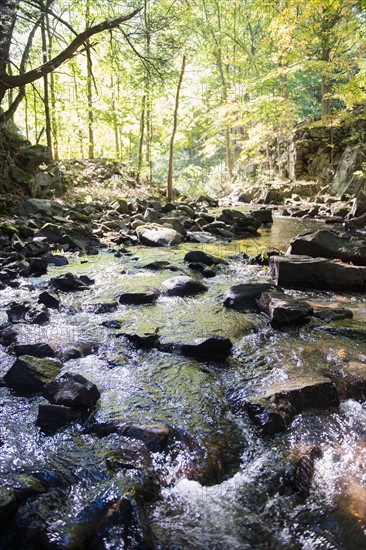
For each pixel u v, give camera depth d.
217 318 5.61
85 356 4.50
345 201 18.02
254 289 6.21
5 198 12.88
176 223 12.17
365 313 5.95
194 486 2.81
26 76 13.66
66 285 6.70
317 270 7.16
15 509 2.40
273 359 4.46
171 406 3.62
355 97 17.83
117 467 2.86
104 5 14.41
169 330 5.15
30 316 5.37
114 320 5.39
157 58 14.05
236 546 2.37
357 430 3.38
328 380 3.86
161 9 14.38
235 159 35.09
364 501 2.68
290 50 21.19
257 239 11.83
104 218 12.77
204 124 32.50
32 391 3.77
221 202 23.16
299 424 3.41
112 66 15.48
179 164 42.38
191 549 2.33
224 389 3.93
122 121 20.09
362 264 7.87
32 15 13.28
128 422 3.31
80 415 3.42
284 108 23.03
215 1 28.55
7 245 9.00
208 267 8.15
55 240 10.07
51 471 2.79
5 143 14.57
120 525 2.35
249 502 2.69
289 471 2.89
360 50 19.89
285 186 22.62
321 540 2.41
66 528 2.33
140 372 4.19
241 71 30.83
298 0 18.39
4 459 2.90
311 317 5.61
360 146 19.62
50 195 15.23
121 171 21.28
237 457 3.09
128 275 7.68
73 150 25.31
